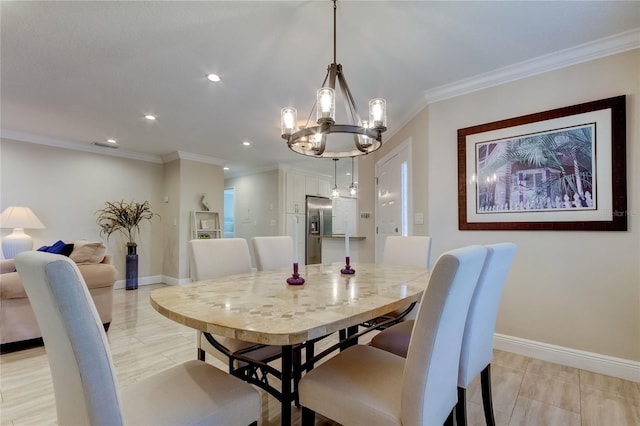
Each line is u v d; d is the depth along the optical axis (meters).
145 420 0.92
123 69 2.47
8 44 2.12
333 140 4.14
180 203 5.30
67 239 4.51
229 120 3.64
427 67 2.47
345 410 1.05
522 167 2.46
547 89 2.38
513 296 2.51
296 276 1.67
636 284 2.06
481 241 2.67
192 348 2.63
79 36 2.04
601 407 1.75
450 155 2.85
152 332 3.02
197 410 0.98
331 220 7.57
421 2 1.74
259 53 2.25
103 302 3.01
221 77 2.61
